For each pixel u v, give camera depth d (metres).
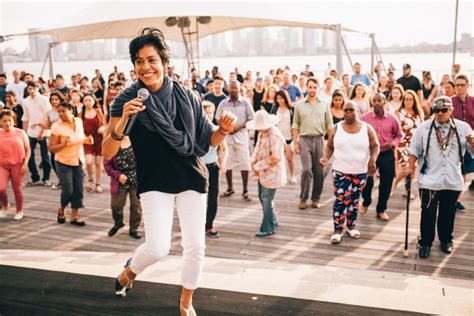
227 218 6.25
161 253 2.31
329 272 4.27
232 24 15.28
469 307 2.86
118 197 5.47
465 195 7.11
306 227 5.82
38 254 4.81
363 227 5.75
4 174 6.29
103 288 3.07
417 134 4.76
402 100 6.93
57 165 5.99
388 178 5.89
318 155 6.48
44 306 2.87
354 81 12.12
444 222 4.86
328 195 7.31
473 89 10.06
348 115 5.10
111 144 2.21
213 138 2.38
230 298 2.95
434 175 4.70
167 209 2.34
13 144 6.20
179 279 3.21
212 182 5.45
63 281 3.19
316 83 6.36
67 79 24.98
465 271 4.45
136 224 5.57
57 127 5.87
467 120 6.18
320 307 2.85
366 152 5.14
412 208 6.49
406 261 4.71
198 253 2.39
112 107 2.29
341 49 13.35
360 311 2.80
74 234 5.76
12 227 6.05
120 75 13.45
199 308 2.83
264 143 5.38
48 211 6.77
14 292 3.05
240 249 5.12
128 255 4.76
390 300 2.96
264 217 5.50
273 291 3.11
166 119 2.24
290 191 7.57
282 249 5.11
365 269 4.53
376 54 15.87
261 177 5.42
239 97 6.95
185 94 2.34
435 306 2.88
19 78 12.30
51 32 13.66
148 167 2.31
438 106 4.57
